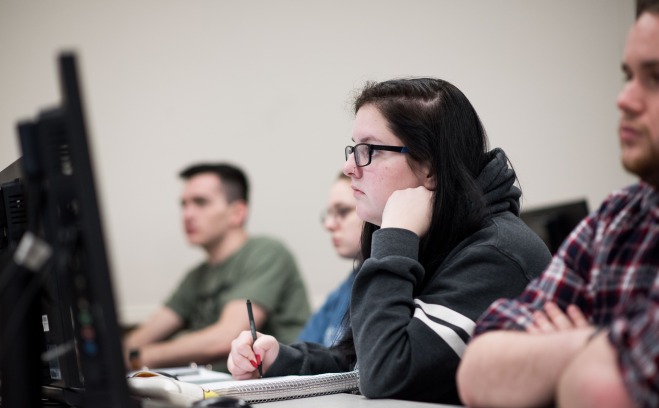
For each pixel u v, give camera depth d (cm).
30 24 416
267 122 433
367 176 174
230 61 433
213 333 357
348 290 293
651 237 115
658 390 89
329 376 166
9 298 117
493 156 179
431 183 171
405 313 155
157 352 358
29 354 119
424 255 171
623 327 94
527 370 108
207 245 395
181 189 429
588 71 416
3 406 120
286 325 371
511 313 124
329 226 309
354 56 430
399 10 427
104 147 423
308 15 432
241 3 434
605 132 415
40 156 113
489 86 420
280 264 378
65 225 108
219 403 121
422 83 176
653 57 103
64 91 101
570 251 129
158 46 430
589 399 93
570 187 416
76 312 110
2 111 410
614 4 413
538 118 417
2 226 151
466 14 422
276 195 431
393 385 150
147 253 423
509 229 164
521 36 419
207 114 432
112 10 426
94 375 106
